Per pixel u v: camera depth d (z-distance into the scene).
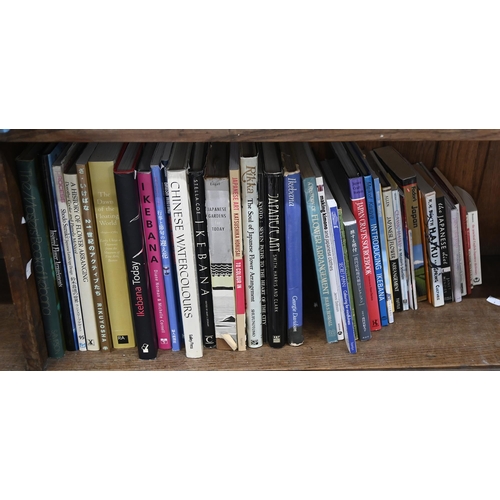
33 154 1.18
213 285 1.25
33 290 1.23
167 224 1.21
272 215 1.20
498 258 1.57
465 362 1.27
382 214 1.29
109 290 1.27
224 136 1.10
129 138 1.09
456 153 1.48
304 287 1.47
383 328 1.35
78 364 1.28
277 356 1.29
